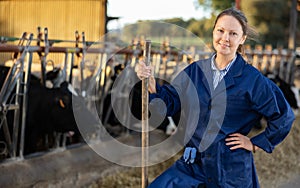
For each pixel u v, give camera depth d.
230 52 2.20
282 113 2.17
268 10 17.39
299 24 15.18
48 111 4.27
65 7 9.57
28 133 4.36
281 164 4.88
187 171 2.28
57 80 4.66
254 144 2.21
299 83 10.34
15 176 3.59
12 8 10.24
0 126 3.71
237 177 2.21
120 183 3.99
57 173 3.89
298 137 6.21
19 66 3.82
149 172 4.29
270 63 8.69
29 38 3.87
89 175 4.04
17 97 3.85
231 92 2.18
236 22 2.19
